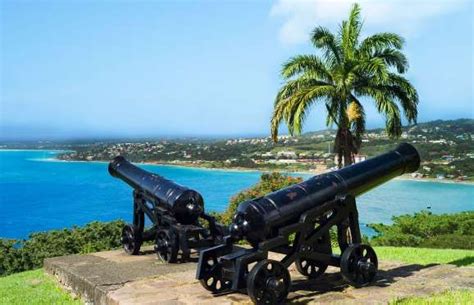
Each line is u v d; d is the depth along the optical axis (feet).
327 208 21.09
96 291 23.21
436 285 21.34
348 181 22.16
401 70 51.85
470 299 18.70
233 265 19.11
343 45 51.44
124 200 185.16
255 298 18.15
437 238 61.16
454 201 181.06
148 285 23.30
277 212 19.61
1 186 245.24
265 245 19.21
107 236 44.21
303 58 51.65
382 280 22.47
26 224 133.18
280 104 51.55
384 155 24.07
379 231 74.08
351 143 51.90
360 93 51.90
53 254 42.93
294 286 21.70
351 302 18.85
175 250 29.19
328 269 24.90
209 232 29.99
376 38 50.83
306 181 21.49
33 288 28.55
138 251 33.17
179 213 29.66
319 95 49.83
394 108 48.98
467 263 31.50
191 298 20.39
